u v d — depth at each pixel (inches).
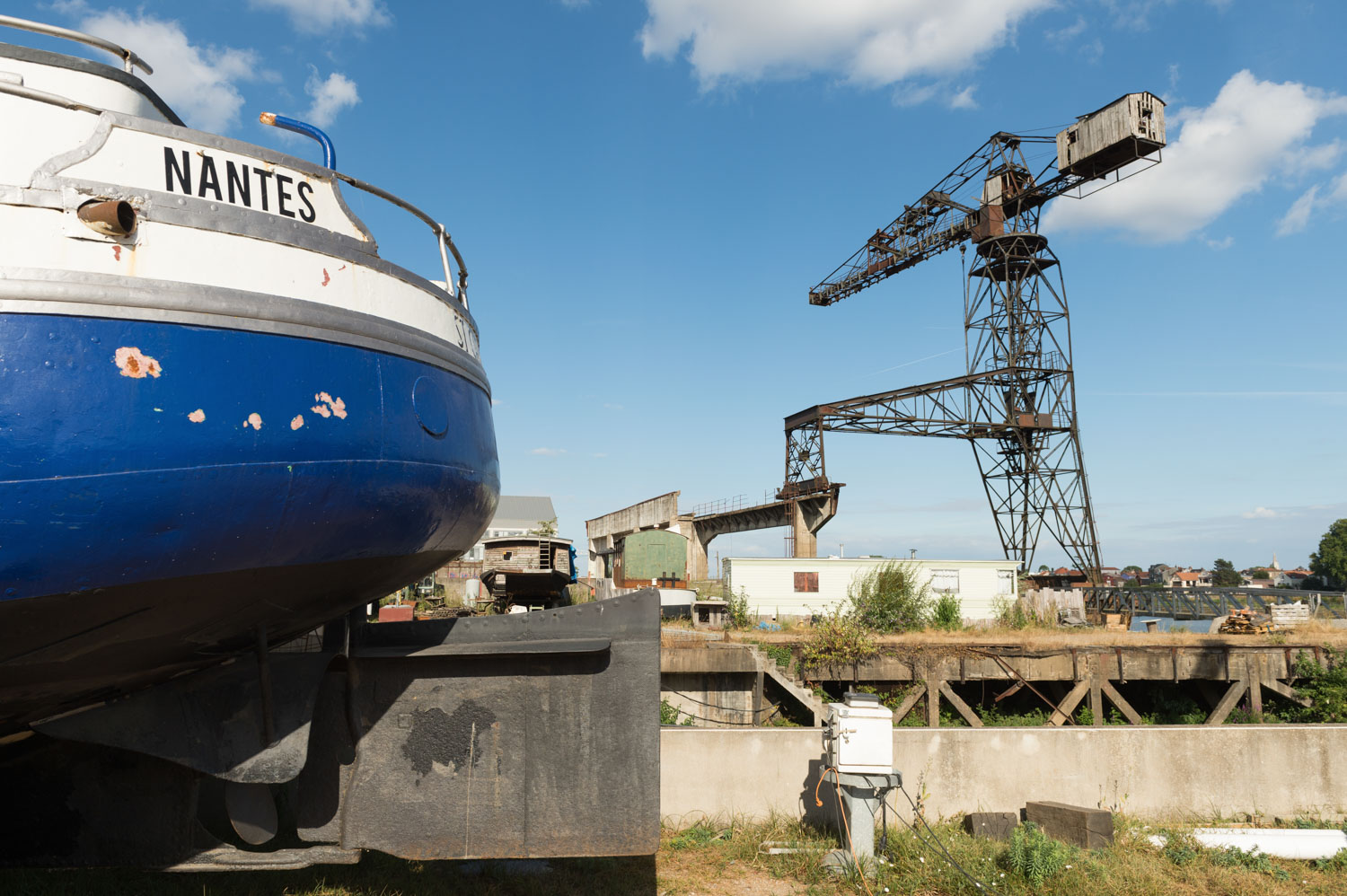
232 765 161.3
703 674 637.9
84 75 143.1
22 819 164.2
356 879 225.1
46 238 117.6
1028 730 314.0
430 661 181.5
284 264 143.1
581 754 179.8
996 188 1343.5
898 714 661.9
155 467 121.8
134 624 135.3
